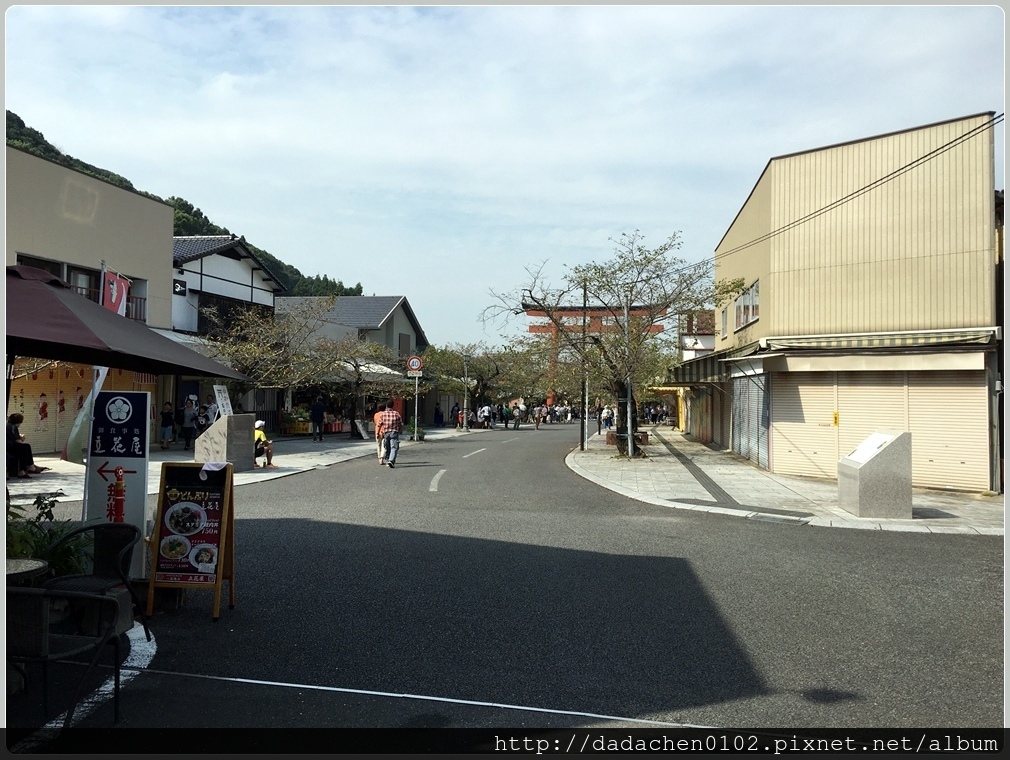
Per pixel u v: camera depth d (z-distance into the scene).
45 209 19.83
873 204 16.91
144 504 6.80
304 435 31.78
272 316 32.56
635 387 23.73
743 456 22.20
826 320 17.48
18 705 4.55
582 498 13.95
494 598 6.99
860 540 10.09
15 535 5.79
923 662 5.43
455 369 45.44
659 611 6.62
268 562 8.37
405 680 5.00
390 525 10.77
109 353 5.82
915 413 16.12
